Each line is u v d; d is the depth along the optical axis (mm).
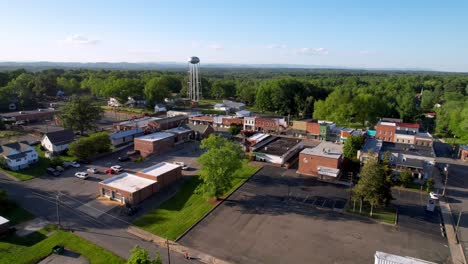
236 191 54406
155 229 41625
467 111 93500
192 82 182875
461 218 46062
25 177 59281
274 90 143250
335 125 102750
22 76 168875
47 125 105250
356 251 37031
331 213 46594
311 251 36969
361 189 45125
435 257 36250
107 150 76250
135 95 152875
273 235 40344
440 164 72562
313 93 152250
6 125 100375
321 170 60344
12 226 41562
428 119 127938
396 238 40031
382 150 69188
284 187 56438
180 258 35469
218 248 37469
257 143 79500
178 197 51781
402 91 180625
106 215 45281
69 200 49969
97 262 34375
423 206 49719
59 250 35688
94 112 96125
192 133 94062
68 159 70688
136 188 49875
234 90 197750
